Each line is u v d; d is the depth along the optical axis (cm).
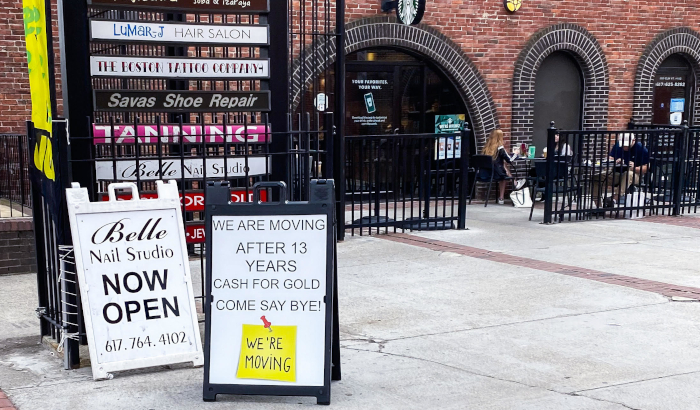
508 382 450
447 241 909
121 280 459
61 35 507
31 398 423
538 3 1292
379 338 538
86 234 454
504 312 603
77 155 518
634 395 429
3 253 768
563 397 426
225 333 422
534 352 506
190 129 586
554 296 652
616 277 720
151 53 776
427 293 664
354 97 1202
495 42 1266
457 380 454
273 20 590
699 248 873
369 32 1146
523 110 1304
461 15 1230
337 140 892
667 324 571
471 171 1299
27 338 549
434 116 1270
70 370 472
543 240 920
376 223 947
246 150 548
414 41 1188
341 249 860
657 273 741
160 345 466
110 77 527
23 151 888
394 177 950
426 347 517
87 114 521
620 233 974
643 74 1401
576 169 1188
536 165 1122
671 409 409
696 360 491
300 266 420
